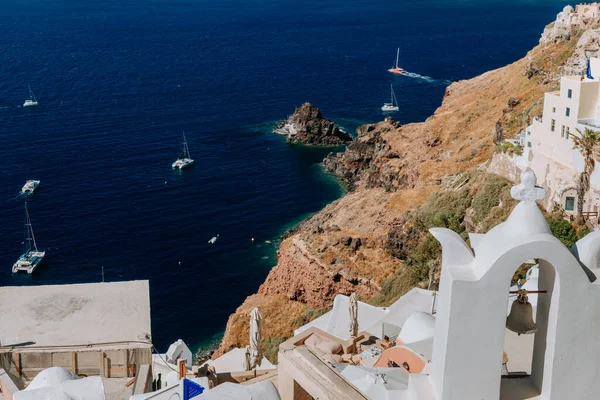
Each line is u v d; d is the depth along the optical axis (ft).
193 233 543.80
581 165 277.85
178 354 184.24
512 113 490.49
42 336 103.35
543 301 64.44
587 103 281.33
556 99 293.23
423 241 357.00
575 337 62.54
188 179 652.89
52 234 545.44
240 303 449.48
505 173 337.93
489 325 61.72
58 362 100.89
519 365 104.78
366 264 379.35
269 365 152.46
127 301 113.50
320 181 642.22
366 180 580.71
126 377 101.71
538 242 60.34
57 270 496.64
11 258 512.63
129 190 627.05
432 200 377.09
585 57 489.67
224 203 599.16
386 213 415.23
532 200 62.23
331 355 114.52
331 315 216.74
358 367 89.45
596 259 62.85
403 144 563.48
